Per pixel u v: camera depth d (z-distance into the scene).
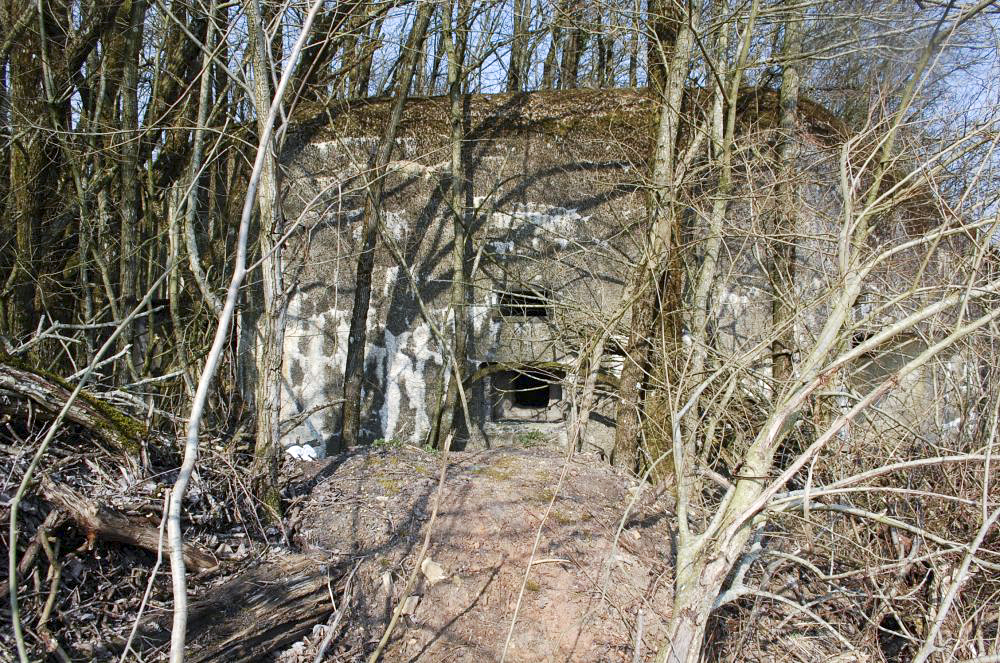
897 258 4.92
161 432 4.47
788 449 5.18
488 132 7.29
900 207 5.12
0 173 7.09
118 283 7.54
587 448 6.60
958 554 4.09
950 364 5.04
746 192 6.38
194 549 3.92
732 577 3.87
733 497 3.27
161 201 7.42
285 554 4.22
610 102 7.21
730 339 6.80
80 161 6.94
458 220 6.90
